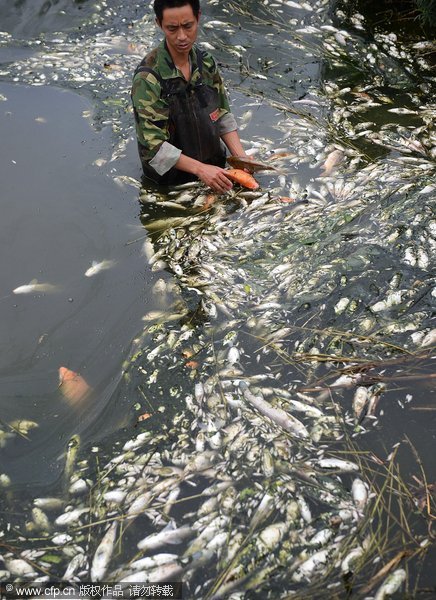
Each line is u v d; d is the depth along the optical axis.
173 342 2.22
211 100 2.76
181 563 1.62
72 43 4.05
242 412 1.97
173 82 2.64
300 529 1.66
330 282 2.37
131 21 4.25
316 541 1.63
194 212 2.79
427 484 1.75
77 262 2.58
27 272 2.54
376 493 1.73
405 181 2.84
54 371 2.18
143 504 1.76
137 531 1.71
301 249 2.54
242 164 2.84
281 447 1.86
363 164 3.00
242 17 4.25
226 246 2.60
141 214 2.80
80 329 2.31
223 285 2.42
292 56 3.86
